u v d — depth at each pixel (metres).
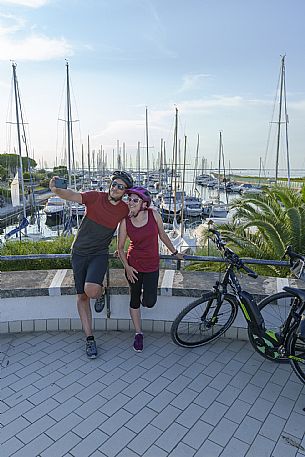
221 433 2.65
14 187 27.73
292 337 3.17
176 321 3.65
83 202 3.50
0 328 4.00
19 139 26.70
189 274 4.41
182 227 22.09
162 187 38.41
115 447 2.50
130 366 3.46
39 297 4.00
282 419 2.81
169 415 2.82
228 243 8.59
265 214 8.76
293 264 3.36
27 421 2.73
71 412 2.83
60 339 3.93
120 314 4.11
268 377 3.34
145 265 3.57
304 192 9.77
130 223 3.58
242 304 3.46
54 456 2.42
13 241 6.92
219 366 3.50
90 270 3.54
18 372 3.34
